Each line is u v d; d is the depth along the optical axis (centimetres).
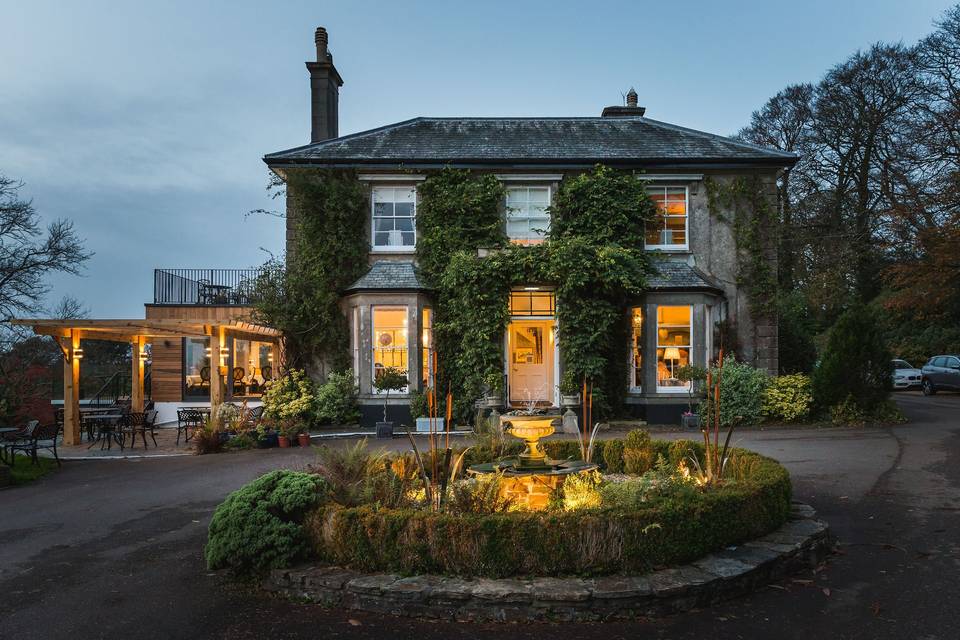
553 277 1486
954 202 2164
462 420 1490
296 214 1616
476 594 431
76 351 1410
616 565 465
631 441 823
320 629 422
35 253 2127
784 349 1991
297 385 1518
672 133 1803
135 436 1468
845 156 3025
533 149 1670
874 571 518
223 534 509
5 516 773
